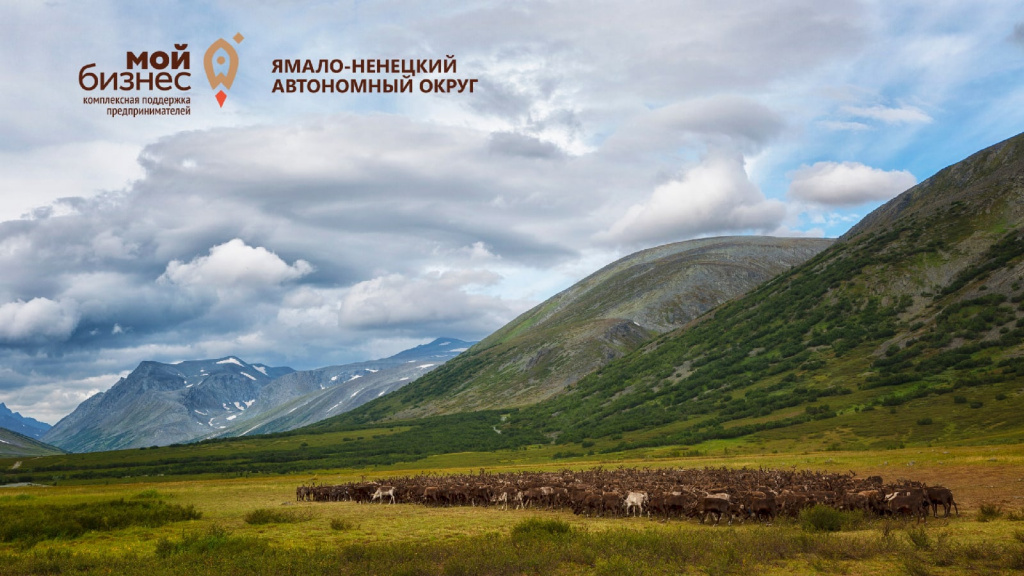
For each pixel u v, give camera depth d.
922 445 116.44
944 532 27.33
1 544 31.98
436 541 30.20
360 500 57.59
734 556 23.16
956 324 199.38
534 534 28.73
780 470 66.00
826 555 23.42
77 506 47.44
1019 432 110.12
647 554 23.92
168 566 23.62
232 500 60.78
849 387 183.12
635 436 195.38
